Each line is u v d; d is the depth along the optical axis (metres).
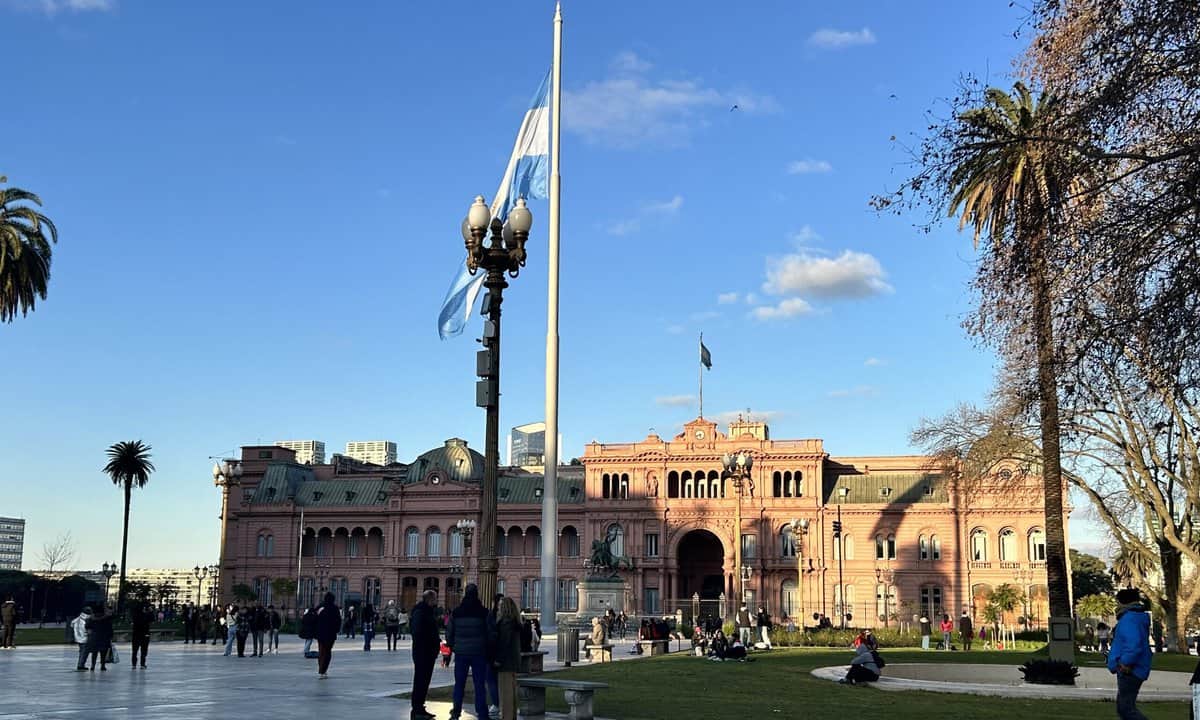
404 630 84.00
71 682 32.56
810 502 125.31
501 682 22.70
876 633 76.75
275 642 57.31
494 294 27.00
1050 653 50.50
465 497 136.75
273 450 155.50
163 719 22.44
